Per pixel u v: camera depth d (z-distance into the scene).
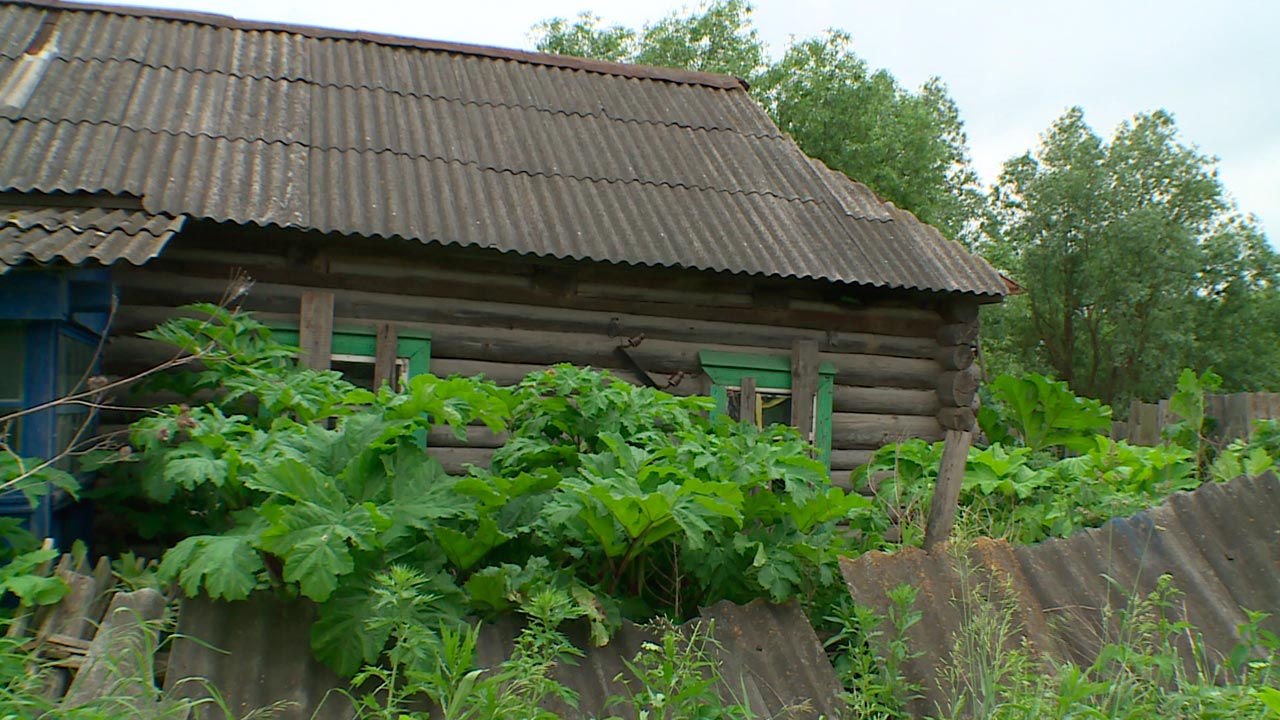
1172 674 4.03
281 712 3.60
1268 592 4.70
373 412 4.51
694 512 4.21
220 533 4.84
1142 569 4.78
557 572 4.21
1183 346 32.03
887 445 7.75
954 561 4.63
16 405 4.86
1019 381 9.87
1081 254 34.28
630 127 9.40
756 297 8.09
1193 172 34.56
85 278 5.11
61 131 6.81
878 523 5.80
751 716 3.72
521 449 5.04
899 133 24.16
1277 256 35.12
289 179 7.11
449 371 7.40
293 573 3.56
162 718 3.26
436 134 8.32
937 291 7.96
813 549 4.75
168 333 5.57
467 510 4.11
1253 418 10.10
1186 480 7.91
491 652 3.95
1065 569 4.75
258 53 8.97
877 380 8.53
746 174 9.08
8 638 3.41
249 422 5.70
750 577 4.71
